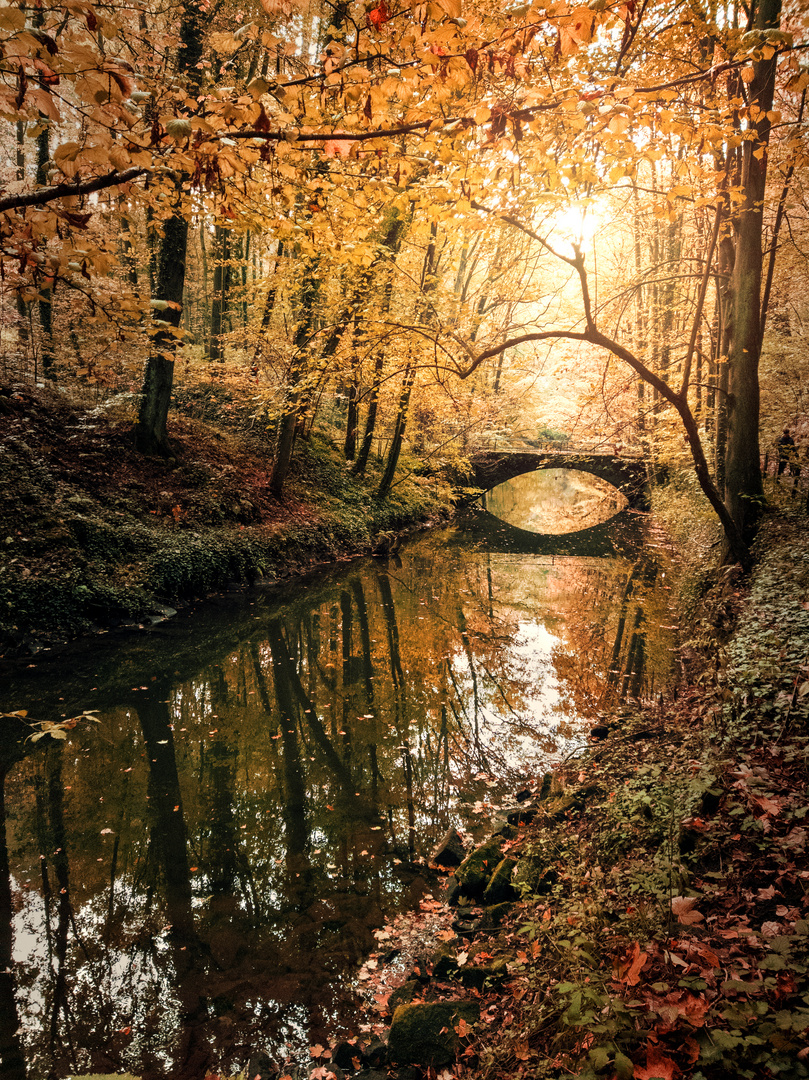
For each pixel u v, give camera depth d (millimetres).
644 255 18125
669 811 4293
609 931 3219
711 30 5402
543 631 12031
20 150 13836
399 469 24562
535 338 6457
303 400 14062
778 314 17219
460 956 4070
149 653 10195
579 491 41969
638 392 13297
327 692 9328
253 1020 3877
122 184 2824
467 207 4402
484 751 7500
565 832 4988
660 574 15984
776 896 3143
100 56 2273
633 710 7668
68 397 13766
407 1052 3354
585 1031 2629
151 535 12281
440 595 14734
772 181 10227
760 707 5047
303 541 16250
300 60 2988
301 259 11281
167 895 5086
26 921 4805
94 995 4105
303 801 6480
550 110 3150
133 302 2926
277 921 4758
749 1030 2170
